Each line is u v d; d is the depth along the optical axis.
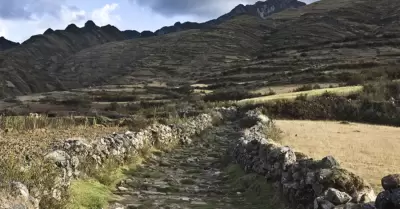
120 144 15.23
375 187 13.30
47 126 23.36
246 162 15.33
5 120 21.77
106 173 12.65
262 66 154.12
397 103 48.97
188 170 16.47
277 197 10.57
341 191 8.03
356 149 24.36
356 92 56.62
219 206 10.62
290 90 82.44
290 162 11.06
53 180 8.54
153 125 22.03
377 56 141.00
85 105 88.00
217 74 169.25
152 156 18.14
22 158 9.19
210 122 36.41
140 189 12.31
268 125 32.66
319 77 98.69
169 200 11.08
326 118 49.34
